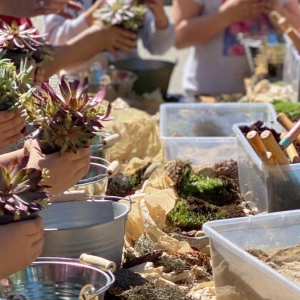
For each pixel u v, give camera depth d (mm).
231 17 3475
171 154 2166
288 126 1884
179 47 3594
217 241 1311
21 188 1117
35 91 1342
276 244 1400
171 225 1685
